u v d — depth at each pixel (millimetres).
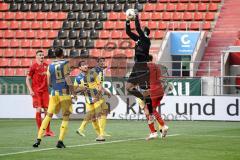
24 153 32625
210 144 37906
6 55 85750
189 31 79062
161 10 86562
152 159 30156
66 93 36031
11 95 67125
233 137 43156
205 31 80500
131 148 35438
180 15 85125
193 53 76250
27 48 86750
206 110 62312
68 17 89312
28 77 45656
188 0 87062
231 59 72500
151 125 41594
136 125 56000
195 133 46844
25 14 91750
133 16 42156
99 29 86188
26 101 66875
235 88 67625
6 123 59656
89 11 89562
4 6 93125
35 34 88188
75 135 45094
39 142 36250
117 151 33781
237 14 84125
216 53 77875
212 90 64188
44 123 36375
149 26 83938
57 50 36625
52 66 36250
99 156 31406
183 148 35438
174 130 50125
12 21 91250
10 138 42875
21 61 84375
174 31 79125
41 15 91062
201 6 85875
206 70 70688
